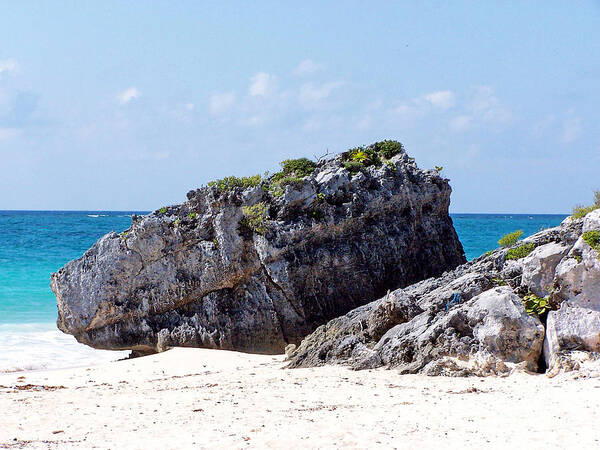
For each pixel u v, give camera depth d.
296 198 34.34
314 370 24.50
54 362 31.62
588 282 22.66
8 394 21.55
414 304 26.31
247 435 15.27
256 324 33.56
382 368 23.86
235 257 33.66
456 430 15.34
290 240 33.66
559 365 21.44
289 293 33.38
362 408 17.88
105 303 34.41
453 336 23.39
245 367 27.34
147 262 34.31
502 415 16.62
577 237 24.09
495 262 28.33
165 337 33.81
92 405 19.34
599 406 17.09
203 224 34.12
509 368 22.03
